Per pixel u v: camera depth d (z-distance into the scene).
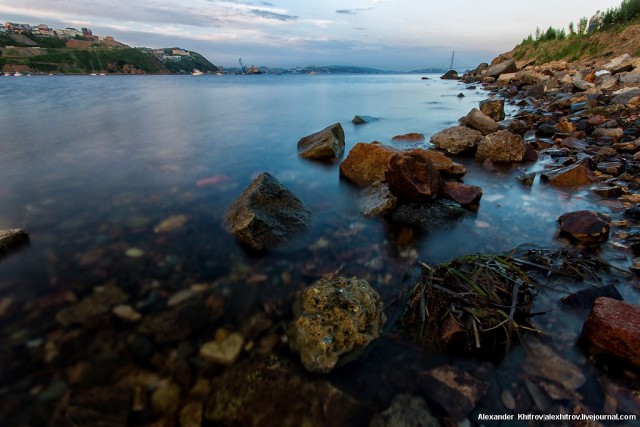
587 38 41.31
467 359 3.06
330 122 16.97
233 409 2.70
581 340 3.19
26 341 3.28
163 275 4.35
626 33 33.66
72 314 3.64
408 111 20.80
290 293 4.05
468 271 3.96
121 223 5.77
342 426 2.58
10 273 4.33
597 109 13.17
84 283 4.16
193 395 2.82
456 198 6.32
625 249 4.65
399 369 2.98
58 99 26.09
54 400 2.75
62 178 8.09
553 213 6.00
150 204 6.61
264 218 5.15
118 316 3.63
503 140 9.31
